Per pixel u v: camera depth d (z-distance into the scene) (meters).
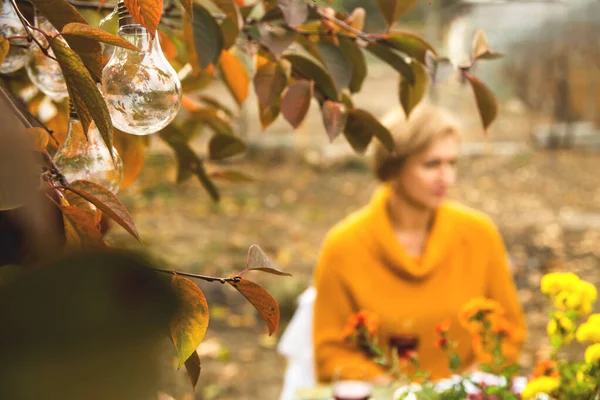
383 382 2.35
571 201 9.21
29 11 0.84
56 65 0.81
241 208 8.66
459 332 2.68
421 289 2.67
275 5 1.05
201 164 1.41
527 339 5.25
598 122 12.66
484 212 8.73
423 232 2.76
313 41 1.07
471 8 11.10
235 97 1.27
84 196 0.52
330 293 2.68
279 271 0.63
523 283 6.39
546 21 11.83
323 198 9.40
